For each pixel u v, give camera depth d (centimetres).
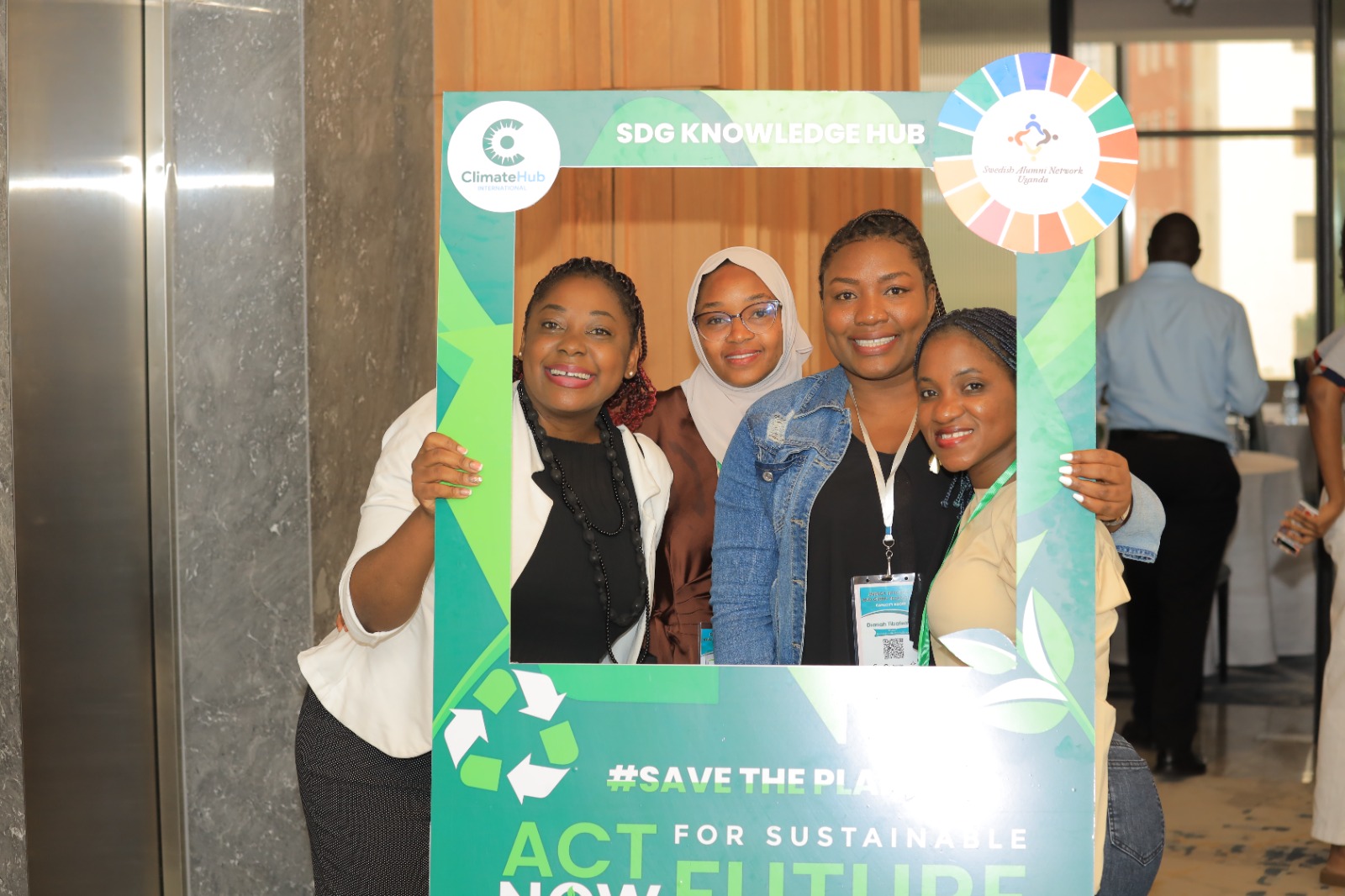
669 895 126
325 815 163
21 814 215
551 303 183
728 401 242
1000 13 520
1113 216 123
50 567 216
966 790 125
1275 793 388
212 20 224
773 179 291
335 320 238
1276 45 815
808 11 308
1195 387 397
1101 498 123
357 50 243
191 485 227
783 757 126
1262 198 827
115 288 221
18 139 210
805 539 195
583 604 175
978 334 156
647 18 276
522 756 127
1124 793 146
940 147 123
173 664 228
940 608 142
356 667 162
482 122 126
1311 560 562
